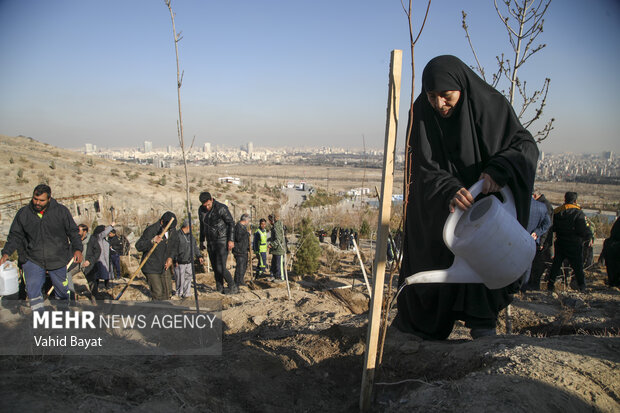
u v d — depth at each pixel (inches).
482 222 108.7
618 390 89.4
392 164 92.8
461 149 122.0
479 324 126.7
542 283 327.0
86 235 300.7
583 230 279.9
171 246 272.8
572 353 104.1
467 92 120.5
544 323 187.3
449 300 126.6
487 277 111.1
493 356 106.8
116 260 412.2
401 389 114.6
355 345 140.3
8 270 225.8
